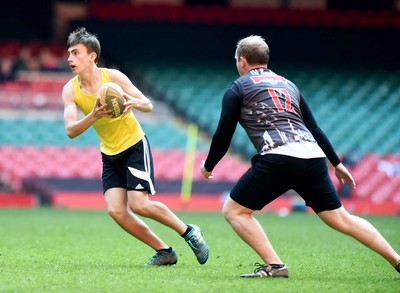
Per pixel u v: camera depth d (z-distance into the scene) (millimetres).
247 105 25438
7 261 31594
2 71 114000
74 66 28328
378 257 35000
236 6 123125
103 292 21953
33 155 93750
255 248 25594
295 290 22750
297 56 121438
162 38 119688
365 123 106750
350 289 23219
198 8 119500
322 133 25953
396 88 115875
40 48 118500
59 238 44688
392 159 96938
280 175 24859
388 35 121500
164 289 22609
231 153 99125
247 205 25312
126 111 27203
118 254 35500
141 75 116438
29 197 87938
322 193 25141
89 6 119812
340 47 121688
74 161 93438
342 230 25344
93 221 60562
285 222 63219
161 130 103688
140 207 28531
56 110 105000
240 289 22766
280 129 25094
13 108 104125
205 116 106750
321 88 115188
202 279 25172
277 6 123188
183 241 43625
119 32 119750
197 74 116438
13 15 125000
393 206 87125
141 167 28750
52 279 24781
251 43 26328
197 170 93000
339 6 123938
